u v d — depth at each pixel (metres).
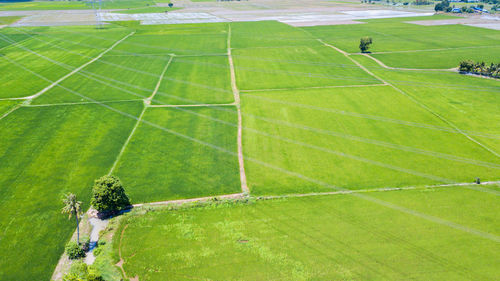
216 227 34.19
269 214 36.03
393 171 43.19
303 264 29.81
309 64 89.06
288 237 32.88
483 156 46.22
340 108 61.47
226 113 60.06
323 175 42.59
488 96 65.81
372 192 39.41
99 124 55.50
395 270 29.12
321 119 57.34
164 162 45.34
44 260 30.59
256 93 69.19
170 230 33.81
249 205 37.44
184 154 47.25
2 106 61.59
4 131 52.59
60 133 52.41
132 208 36.97
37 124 55.09
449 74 79.31
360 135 52.00
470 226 34.03
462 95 66.56
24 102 63.69
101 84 73.88
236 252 31.12
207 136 52.16
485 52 95.81
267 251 31.22
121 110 60.94
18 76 78.38
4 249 31.61
